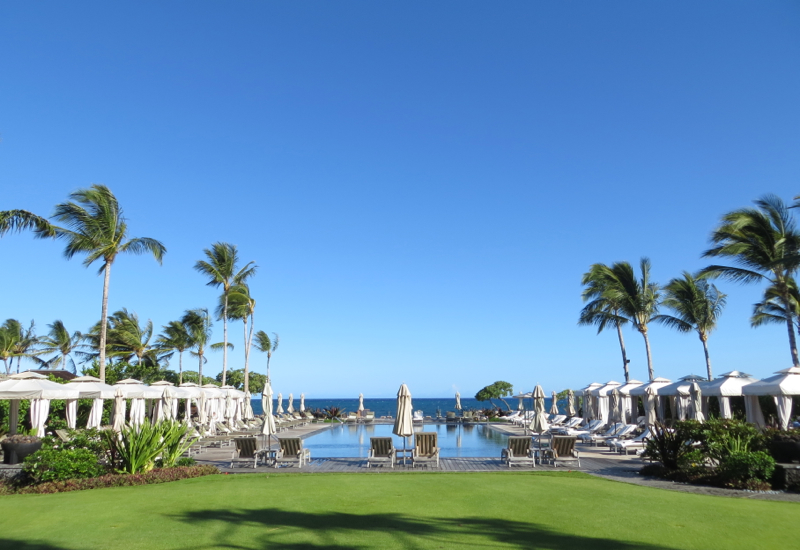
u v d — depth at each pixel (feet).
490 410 140.97
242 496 31.78
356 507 28.53
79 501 30.40
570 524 24.48
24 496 33.09
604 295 96.73
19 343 143.13
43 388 49.21
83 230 76.79
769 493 34.06
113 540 21.88
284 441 50.16
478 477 40.86
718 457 38.88
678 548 20.62
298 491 33.58
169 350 144.15
